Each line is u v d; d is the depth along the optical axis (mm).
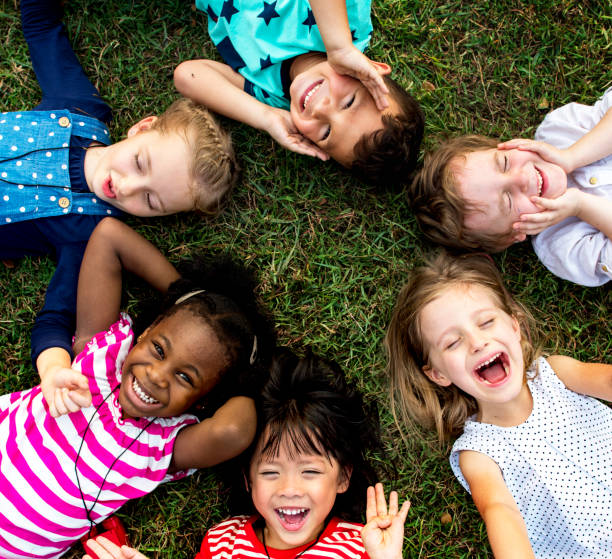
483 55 2279
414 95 2273
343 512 2084
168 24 2271
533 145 2033
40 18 2178
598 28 2281
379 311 2244
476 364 1873
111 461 1980
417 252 2258
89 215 2133
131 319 2123
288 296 2238
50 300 2066
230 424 1877
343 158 2086
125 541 2113
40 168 2080
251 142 2256
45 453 1971
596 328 2262
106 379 2006
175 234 2246
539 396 2020
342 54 1893
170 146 2043
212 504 2186
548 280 2262
